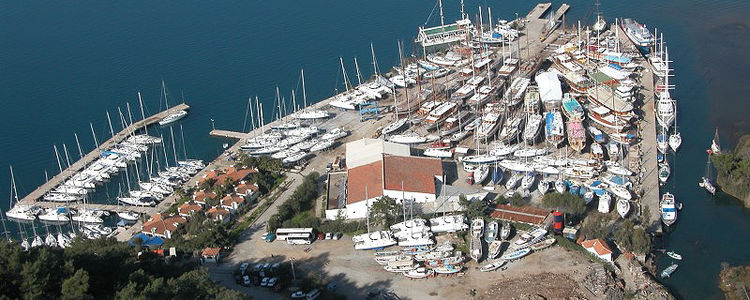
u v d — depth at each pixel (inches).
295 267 7175.2
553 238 7204.7
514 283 6678.2
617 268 6835.6
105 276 6072.8
